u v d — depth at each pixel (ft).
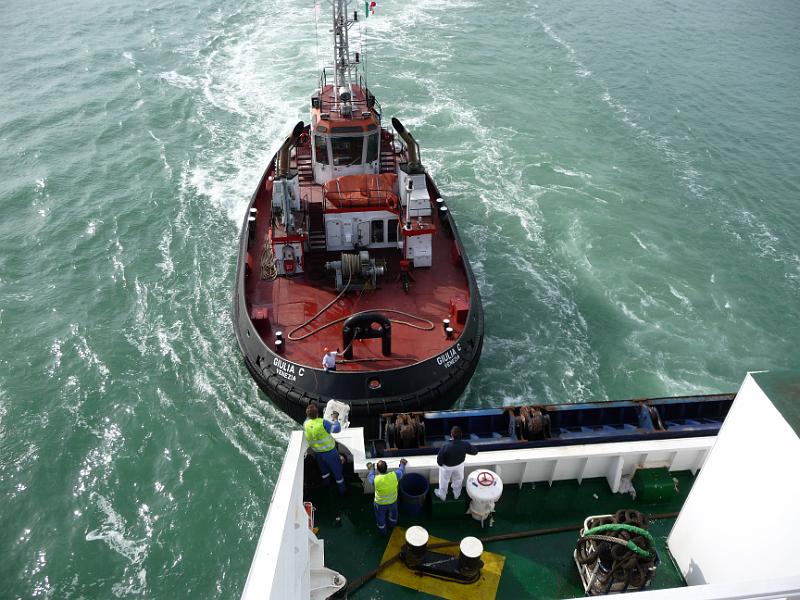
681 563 21.99
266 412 55.83
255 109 106.52
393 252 62.49
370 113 61.87
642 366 61.57
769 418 17.34
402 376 48.67
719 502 19.51
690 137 100.94
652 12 152.66
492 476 25.02
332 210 58.90
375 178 61.00
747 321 67.46
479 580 23.48
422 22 142.72
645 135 101.35
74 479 50.93
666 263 75.10
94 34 132.26
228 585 44.14
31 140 95.55
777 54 130.52
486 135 100.01
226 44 130.62
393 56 125.29
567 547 24.82
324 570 22.89
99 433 54.44
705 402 32.91
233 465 51.70
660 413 32.65
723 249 77.56
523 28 141.90
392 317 54.90
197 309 67.41
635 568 20.68
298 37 134.00
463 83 115.96
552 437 28.40
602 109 108.88
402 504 26.16
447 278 59.82
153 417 55.72
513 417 29.58
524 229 79.77
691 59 128.06
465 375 51.96
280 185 56.13
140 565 45.21
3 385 58.75
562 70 122.83
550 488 27.43
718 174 92.02
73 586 44.06
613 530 21.38
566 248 77.10
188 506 48.91
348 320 47.60
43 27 134.51
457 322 54.29
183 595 43.60
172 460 52.19
